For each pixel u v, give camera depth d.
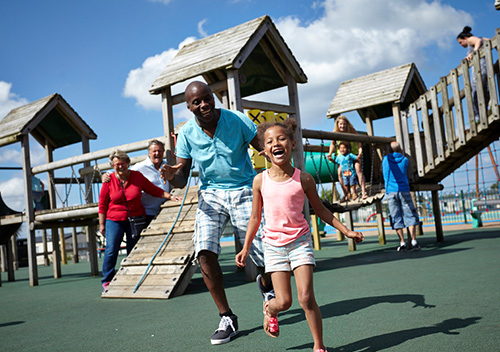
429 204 19.88
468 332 2.67
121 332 3.52
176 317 3.91
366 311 3.46
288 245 2.55
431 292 3.98
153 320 3.87
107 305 5.00
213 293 3.14
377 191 10.16
